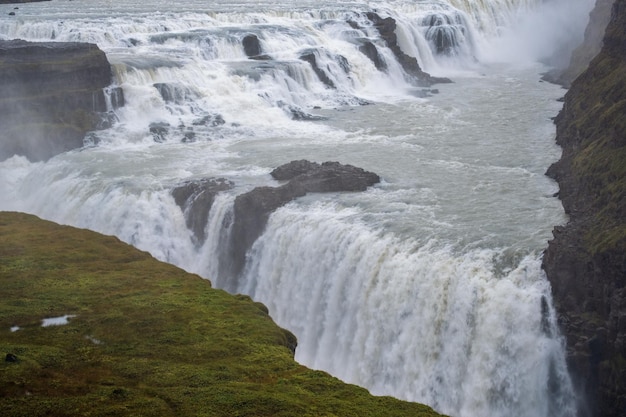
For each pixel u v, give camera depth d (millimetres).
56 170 72938
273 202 61312
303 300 57531
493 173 67000
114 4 126375
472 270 49625
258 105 86562
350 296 54531
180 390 38094
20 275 51781
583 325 44750
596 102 67875
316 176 64500
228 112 84750
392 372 51469
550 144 74500
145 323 45375
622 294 43344
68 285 50469
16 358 40469
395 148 75125
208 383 38969
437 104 91875
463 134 79250
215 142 79062
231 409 36312
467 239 53094
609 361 43531
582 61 98375
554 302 46562
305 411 36312
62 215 69000
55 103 79750
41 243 58094
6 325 44844
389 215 58000
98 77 82438
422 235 54125
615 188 52188
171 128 81188
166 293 49719
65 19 105000
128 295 49219
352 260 54688
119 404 36594
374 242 54188
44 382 38625
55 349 42000
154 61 88188
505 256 50469
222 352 42438
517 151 72812
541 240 52219
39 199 71750
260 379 39844
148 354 42031
